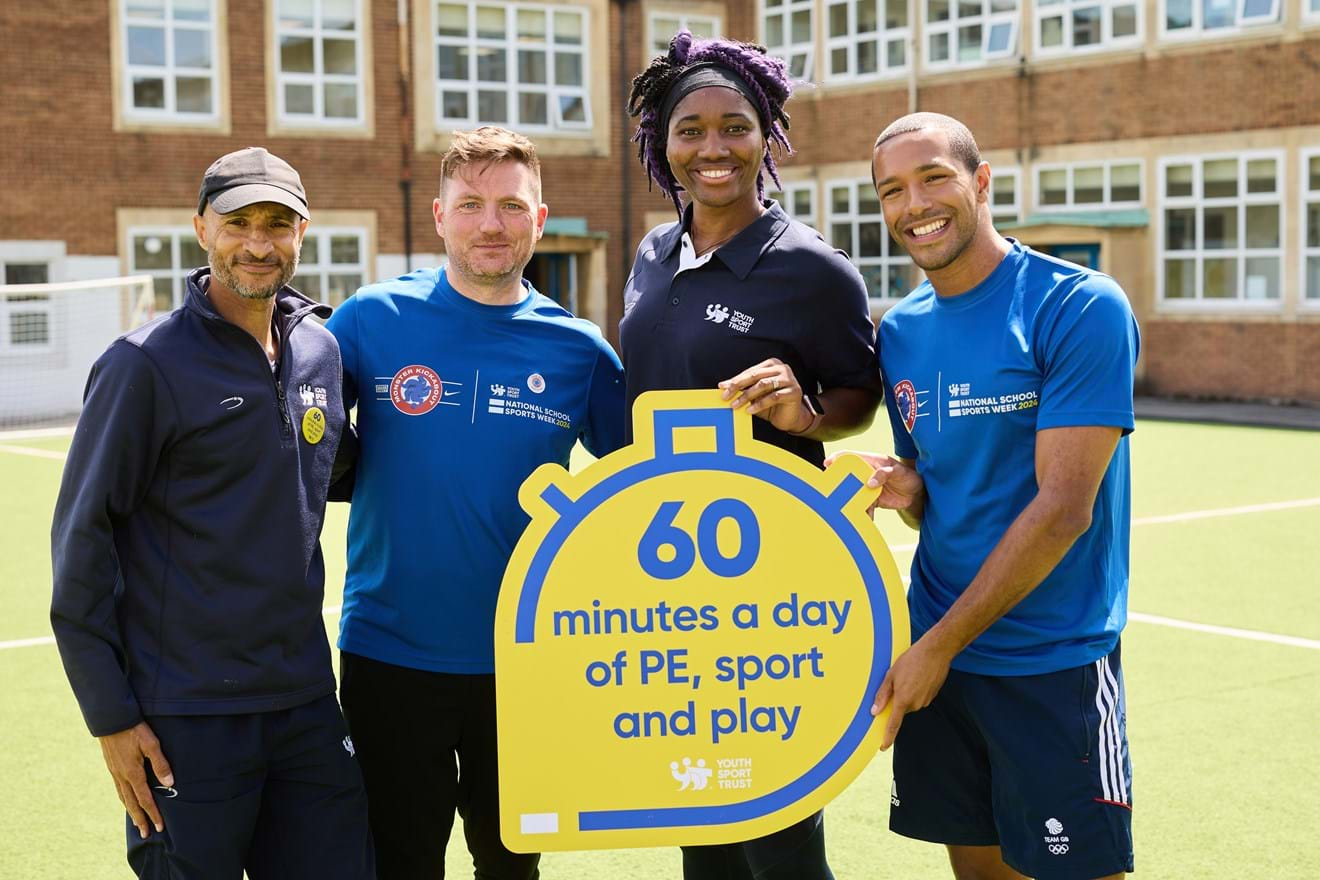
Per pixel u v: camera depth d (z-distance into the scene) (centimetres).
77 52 1867
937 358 294
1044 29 2028
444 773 321
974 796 311
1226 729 530
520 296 331
